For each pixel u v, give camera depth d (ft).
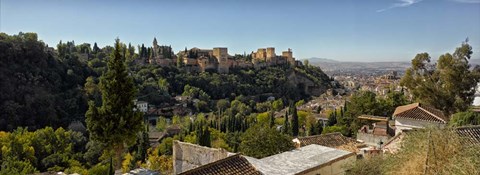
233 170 42.50
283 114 337.93
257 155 72.69
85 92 338.13
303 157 50.21
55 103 303.07
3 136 197.57
